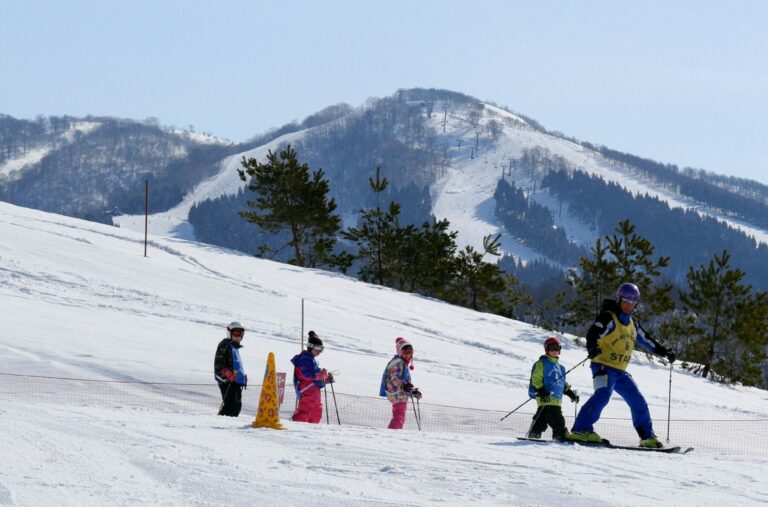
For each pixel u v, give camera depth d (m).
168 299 41.47
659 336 60.97
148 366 26.30
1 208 65.25
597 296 63.19
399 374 19.53
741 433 27.80
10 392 22.45
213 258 59.75
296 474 9.34
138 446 10.45
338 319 44.69
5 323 30.19
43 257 46.84
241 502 7.71
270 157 82.62
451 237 83.56
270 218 83.38
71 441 10.39
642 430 14.60
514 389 31.75
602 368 14.62
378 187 83.12
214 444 11.23
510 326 54.84
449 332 48.34
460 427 24.05
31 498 7.23
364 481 9.19
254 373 27.48
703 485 10.20
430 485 9.14
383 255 84.31
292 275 59.16
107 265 47.97
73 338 29.12
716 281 60.53
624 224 63.50
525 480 9.73
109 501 7.39
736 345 59.84
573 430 14.62
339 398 25.67
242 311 42.09
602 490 9.42
